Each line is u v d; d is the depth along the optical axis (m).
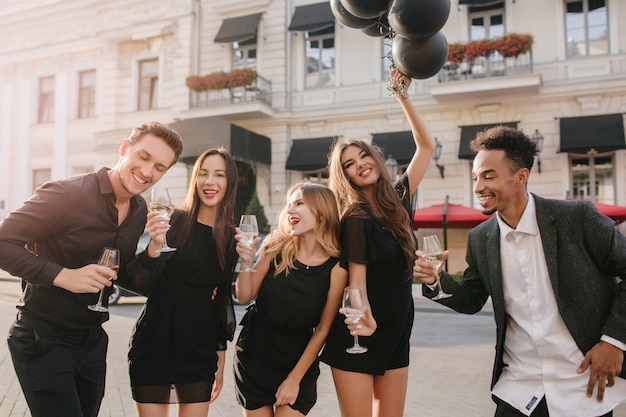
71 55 20.28
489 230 2.31
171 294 2.57
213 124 15.05
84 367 2.27
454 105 15.12
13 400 4.18
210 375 2.58
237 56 17.88
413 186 3.11
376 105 16.03
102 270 2.04
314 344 2.50
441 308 10.82
